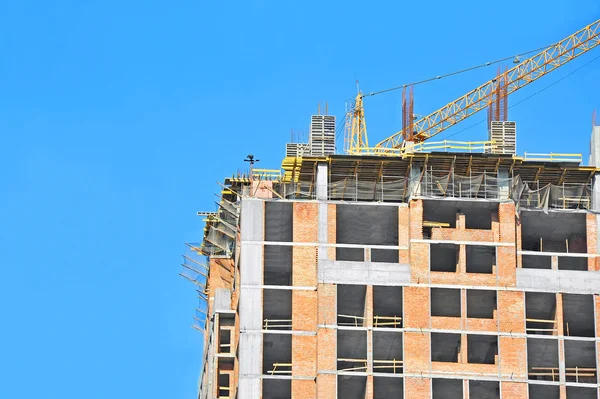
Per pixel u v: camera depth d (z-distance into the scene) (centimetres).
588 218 17188
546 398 16338
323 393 16062
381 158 17112
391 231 17250
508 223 16850
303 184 17362
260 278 16850
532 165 17188
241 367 16525
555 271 16688
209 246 19562
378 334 16325
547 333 16662
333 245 16925
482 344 16538
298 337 16588
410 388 16088
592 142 17800
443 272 16600
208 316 19450
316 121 17800
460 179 17150
